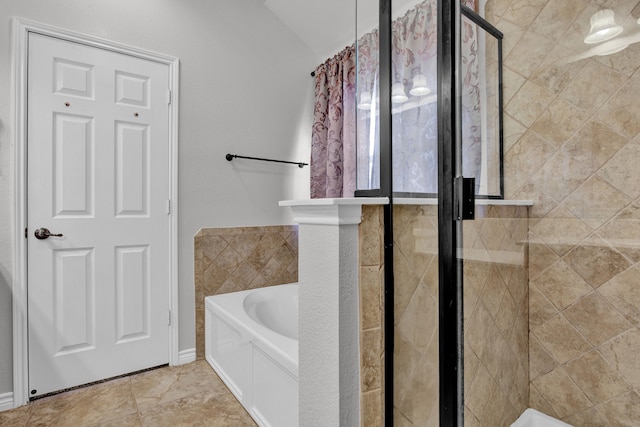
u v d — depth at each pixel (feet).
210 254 7.34
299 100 8.74
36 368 5.58
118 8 6.32
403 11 3.39
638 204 3.65
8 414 5.18
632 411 3.67
